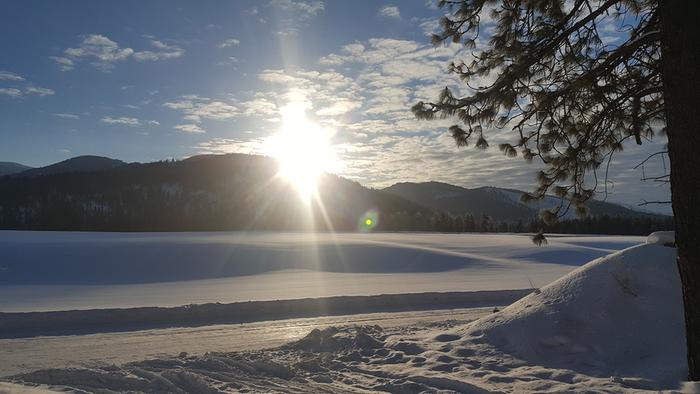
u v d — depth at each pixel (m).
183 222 111.50
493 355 8.17
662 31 6.54
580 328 8.16
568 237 69.50
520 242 57.34
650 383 6.62
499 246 51.62
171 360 8.34
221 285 24.62
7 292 21.89
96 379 6.99
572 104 8.66
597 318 8.20
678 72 6.34
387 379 7.54
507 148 9.03
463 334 9.29
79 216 110.25
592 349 7.76
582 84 7.98
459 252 45.78
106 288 23.52
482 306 17.38
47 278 27.97
